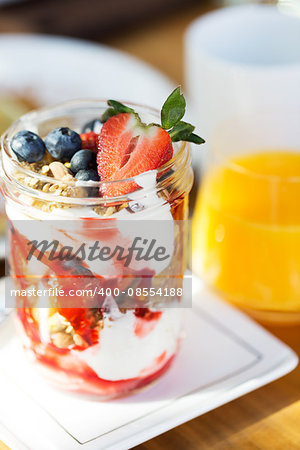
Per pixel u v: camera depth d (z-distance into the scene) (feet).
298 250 1.76
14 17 2.89
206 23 2.21
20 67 2.59
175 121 1.51
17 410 1.63
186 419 1.60
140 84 2.43
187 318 1.80
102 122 1.61
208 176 1.87
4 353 1.74
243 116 1.92
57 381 1.65
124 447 1.56
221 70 2.06
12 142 1.55
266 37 2.23
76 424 1.60
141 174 1.47
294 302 1.80
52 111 1.70
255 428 1.61
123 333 1.58
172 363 1.71
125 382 1.64
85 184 1.47
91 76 2.52
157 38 2.83
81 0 2.96
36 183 1.49
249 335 1.76
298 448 1.58
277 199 1.75
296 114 1.91
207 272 1.87
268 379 1.67
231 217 1.78
